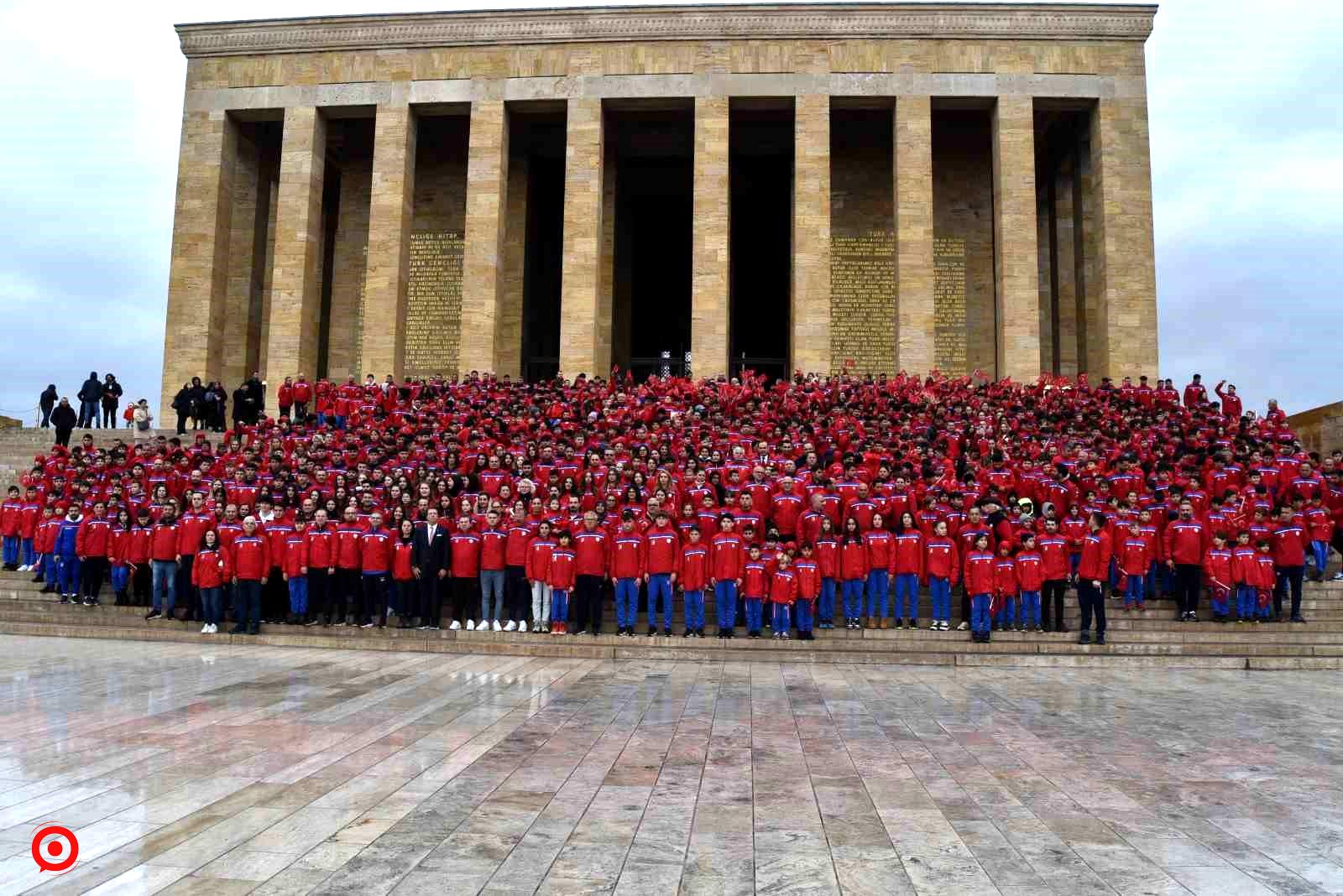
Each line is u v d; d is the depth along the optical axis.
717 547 17.77
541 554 17.70
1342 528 21.16
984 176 40.22
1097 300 36.81
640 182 43.88
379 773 8.47
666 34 37.38
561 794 7.89
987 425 24.41
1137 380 35.16
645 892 5.83
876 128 40.34
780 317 43.78
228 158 39.25
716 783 8.34
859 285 39.56
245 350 40.28
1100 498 20.20
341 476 20.44
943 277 39.75
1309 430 32.19
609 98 37.41
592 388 30.19
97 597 20.36
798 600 17.61
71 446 29.33
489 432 24.45
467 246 37.09
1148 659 16.41
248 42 38.88
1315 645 17.09
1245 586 18.28
